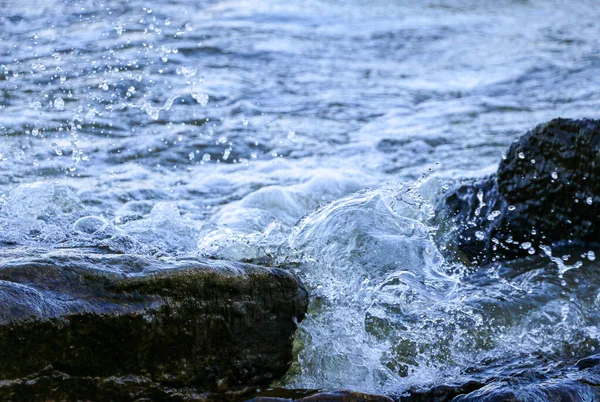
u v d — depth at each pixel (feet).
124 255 20.18
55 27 69.51
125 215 32.19
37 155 40.01
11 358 17.47
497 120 50.72
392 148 44.57
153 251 23.56
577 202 28.35
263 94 55.11
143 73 56.75
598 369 21.63
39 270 18.81
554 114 52.08
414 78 62.34
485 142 45.55
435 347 23.16
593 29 84.02
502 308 24.57
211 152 43.09
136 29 70.69
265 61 64.59
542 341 23.91
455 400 20.07
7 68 55.47
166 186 37.47
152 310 19.01
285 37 73.36
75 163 38.52
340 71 63.41
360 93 57.06
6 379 17.46
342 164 41.37
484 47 74.23
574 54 70.95
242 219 32.63
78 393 18.33
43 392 17.89
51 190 31.27
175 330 19.34
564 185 28.50
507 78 62.34
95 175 38.17
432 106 54.19
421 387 21.39
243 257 24.75
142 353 18.98
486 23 86.33
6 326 17.33
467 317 24.07
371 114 51.88
